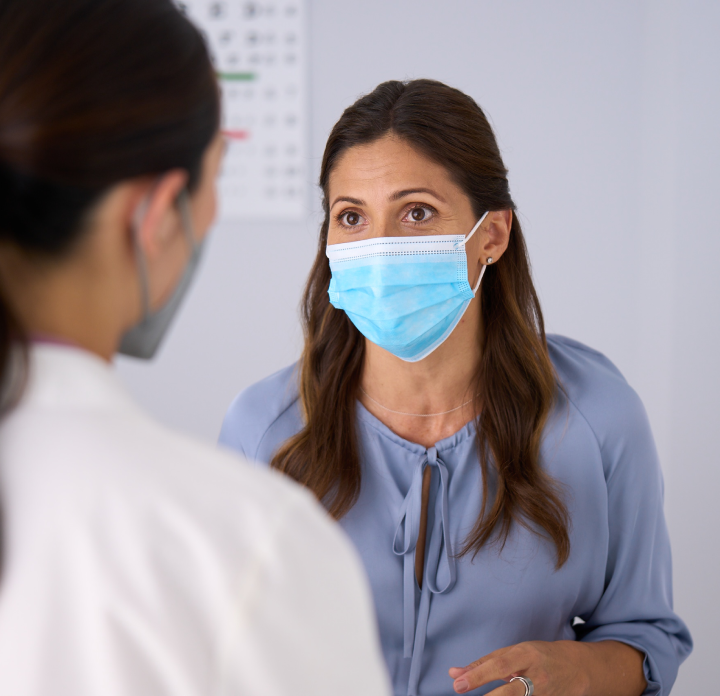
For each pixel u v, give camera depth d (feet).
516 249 3.93
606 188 7.77
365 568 3.62
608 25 7.63
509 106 7.82
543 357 3.85
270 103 7.89
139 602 1.30
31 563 1.32
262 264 8.17
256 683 1.30
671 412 6.52
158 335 1.88
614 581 3.90
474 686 3.05
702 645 6.46
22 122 1.40
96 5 1.50
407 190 3.49
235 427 4.11
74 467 1.38
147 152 1.49
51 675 1.28
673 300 6.48
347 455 3.78
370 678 1.50
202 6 7.82
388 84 3.67
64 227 1.46
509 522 3.62
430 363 3.76
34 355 1.48
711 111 6.33
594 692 3.42
